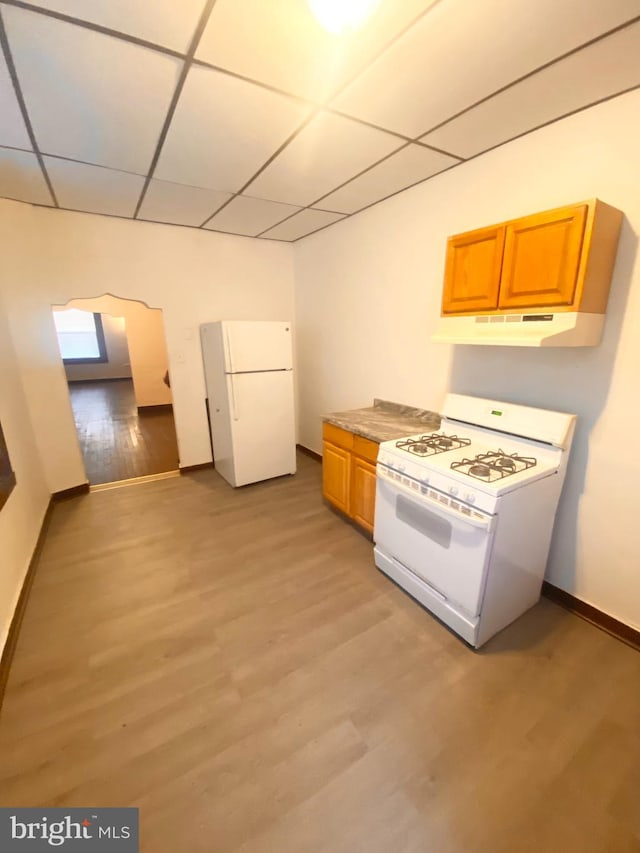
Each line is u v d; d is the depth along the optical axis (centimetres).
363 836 112
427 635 186
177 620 196
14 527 216
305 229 357
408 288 273
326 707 151
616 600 185
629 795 122
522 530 175
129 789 124
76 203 281
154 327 664
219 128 177
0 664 160
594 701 153
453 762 132
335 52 129
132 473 398
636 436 169
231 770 129
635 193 157
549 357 194
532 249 162
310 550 259
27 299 291
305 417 444
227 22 116
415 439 226
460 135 188
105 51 127
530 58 132
